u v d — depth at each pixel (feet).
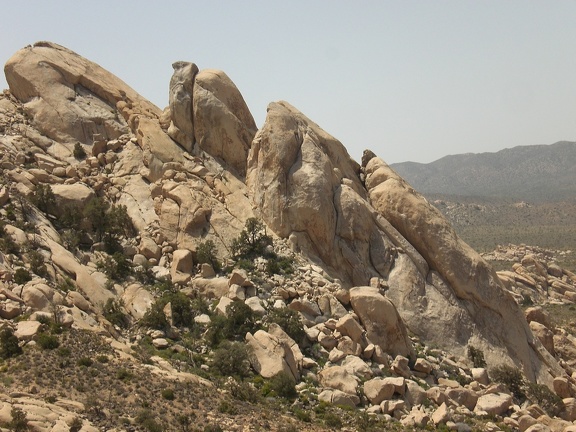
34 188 200.95
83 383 126.11
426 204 202.18
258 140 209.36
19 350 132.16
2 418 105.09
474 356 180.24
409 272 191.93
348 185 203.92
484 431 144.46
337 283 184.75
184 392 131.75
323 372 151.84
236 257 189.06
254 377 148.15
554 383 181.88
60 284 163.63
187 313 167.63
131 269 185.16
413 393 152.35
